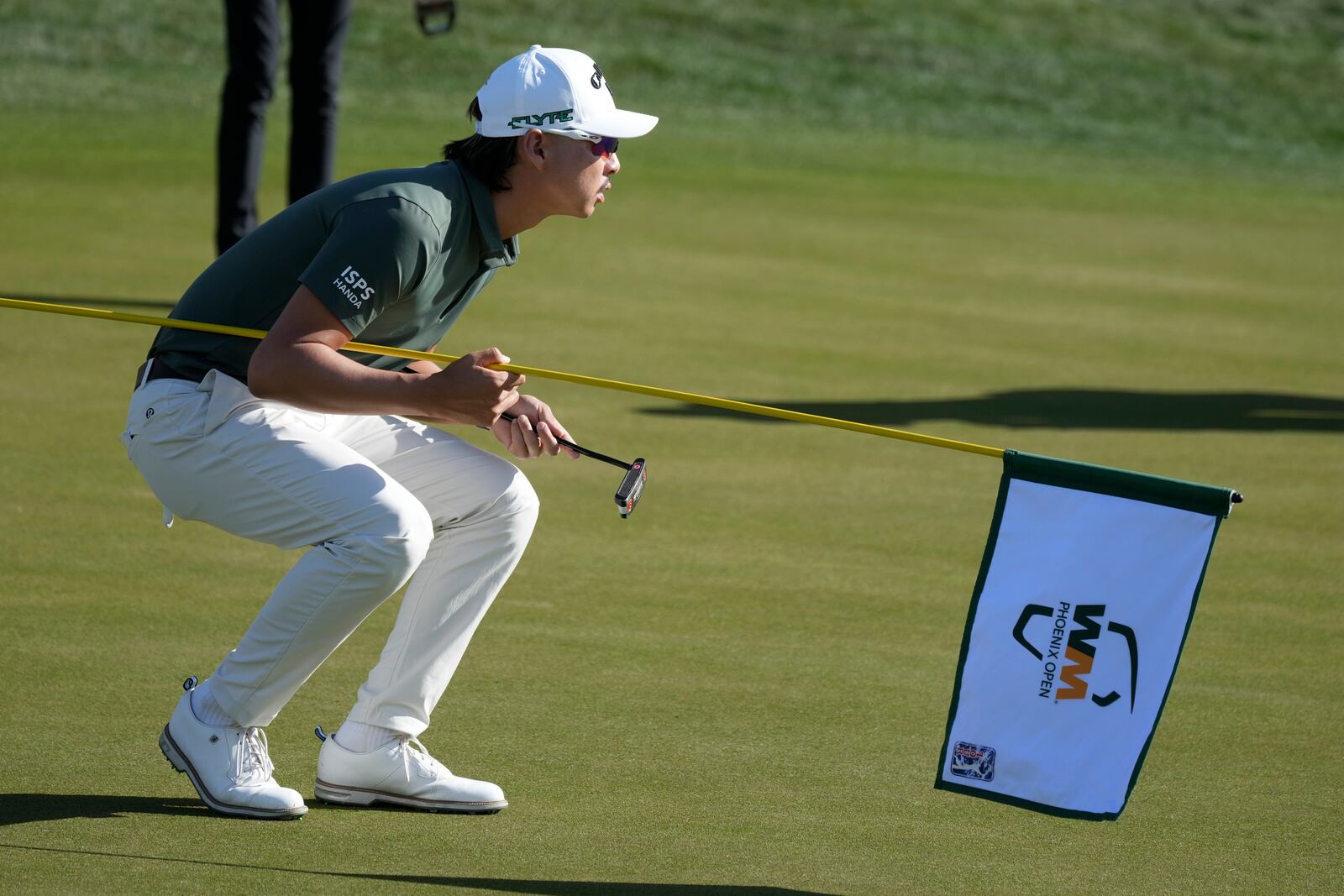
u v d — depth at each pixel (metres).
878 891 12.97
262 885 12.50
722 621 20.20
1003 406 34.12
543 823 14.12
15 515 23.22
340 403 13.17
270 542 14.02
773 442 30.00
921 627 20.28
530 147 13.74
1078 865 13.70
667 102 93.62
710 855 13.53
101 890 12.23
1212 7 128.38
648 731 16.45
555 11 107.00
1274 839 14.41
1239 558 24.19
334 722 16.50
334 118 39.31
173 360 14.05
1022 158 87.56
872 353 39.31
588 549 23.00
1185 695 18.39
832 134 89.62
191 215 52.75
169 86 83.56
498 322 39.88
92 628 18.75
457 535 14.53
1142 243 62.09
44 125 71.06
